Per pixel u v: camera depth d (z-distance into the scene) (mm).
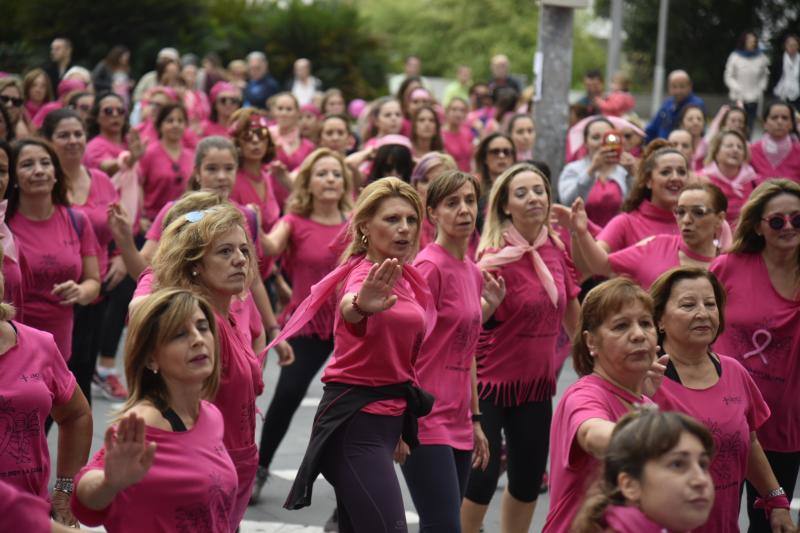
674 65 105250
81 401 12719
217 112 37344
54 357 12398
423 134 30984
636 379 12305
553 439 12242
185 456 10805
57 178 18484
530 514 17109
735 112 35156
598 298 12375
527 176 17438
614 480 9617
